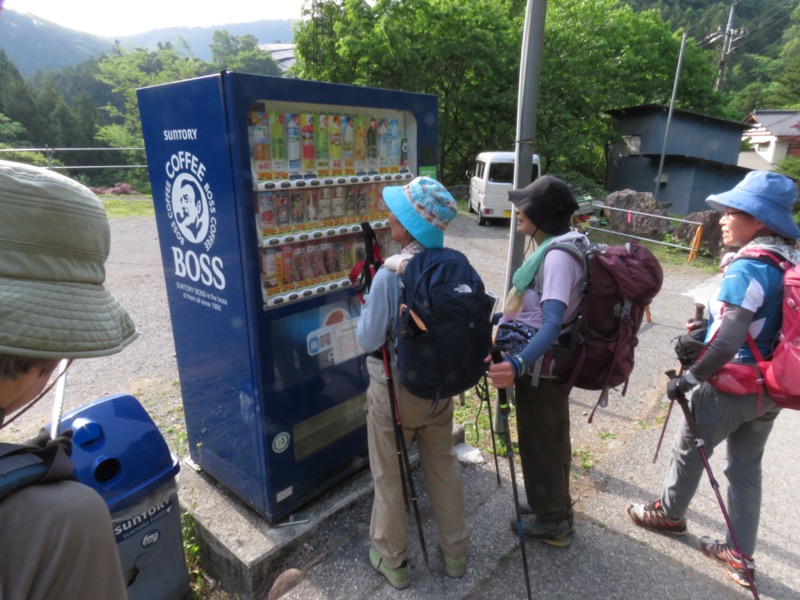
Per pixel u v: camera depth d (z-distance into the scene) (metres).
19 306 0.70
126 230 10.22
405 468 2.08
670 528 2.59
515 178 3.08
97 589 0.73
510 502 2.82
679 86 23.81
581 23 19.00
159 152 2.44
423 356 1.89
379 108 2.59
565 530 2.45
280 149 2.28
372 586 2.29
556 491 2.38
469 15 18.14
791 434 3.65
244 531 2.50
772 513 2.83
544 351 1.92
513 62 19.25
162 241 2.61
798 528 2.72
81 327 0.77
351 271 2.54
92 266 0.82
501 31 18.80
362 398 2.88
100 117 58.84
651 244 11.03
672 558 2.47
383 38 17.27
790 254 2.02
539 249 2.15
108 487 1.98
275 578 2.42
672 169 19.19
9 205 0.69
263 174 2.20
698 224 9.99
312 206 2.44
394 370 2.05
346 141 2.55
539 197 2.12
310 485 2.67
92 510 0.72
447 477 2.24
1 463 0.68
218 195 2.21
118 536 2.04
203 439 2.80
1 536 0.65
